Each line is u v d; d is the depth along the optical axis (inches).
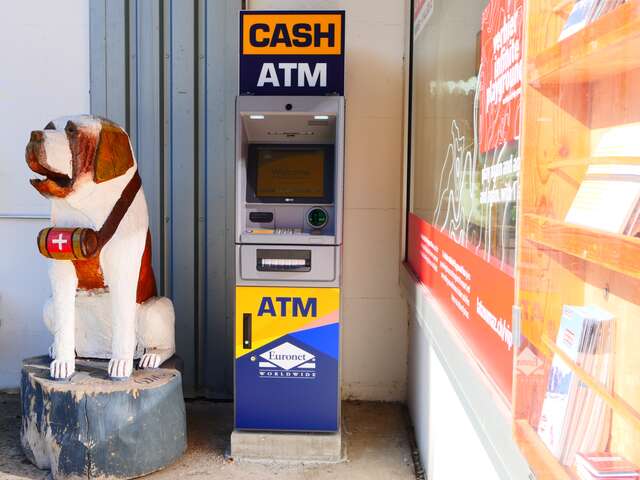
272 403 120.6
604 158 37.0
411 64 134.4
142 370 118.1
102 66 146.6
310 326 118.6
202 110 146.7
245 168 118.8
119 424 107.7
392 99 145.2
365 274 148.9
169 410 113.9
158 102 146.6
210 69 145.1
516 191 52.4
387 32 143.9
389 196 147.0
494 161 60.6
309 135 119.3
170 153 147.8
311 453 119.8
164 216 149.1
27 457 117.0
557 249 39.9
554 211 42.9
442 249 89.7
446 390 93.0
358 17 143.7
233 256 148.4
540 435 43.3
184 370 151.3
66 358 112.7
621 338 37.8
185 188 148.1
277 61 115.3
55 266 111.3
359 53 144.5
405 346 150.0
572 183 41.6
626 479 35.1
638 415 33.3
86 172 104.7
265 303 118.3
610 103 38.8
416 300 113.0
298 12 114.6
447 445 91.4
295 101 112.4
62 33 146.7
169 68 146.0
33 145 98.8
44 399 109.0
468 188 72.7
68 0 145.9
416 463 120.0
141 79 146.7
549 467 39.4
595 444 38.9
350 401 151.6
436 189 97.0
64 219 110.7
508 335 54.3
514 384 45.9
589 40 34.5
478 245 66.6
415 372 133.6
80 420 106.7
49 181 102.0
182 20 144.6
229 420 140.1
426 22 111.5
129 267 111.8
